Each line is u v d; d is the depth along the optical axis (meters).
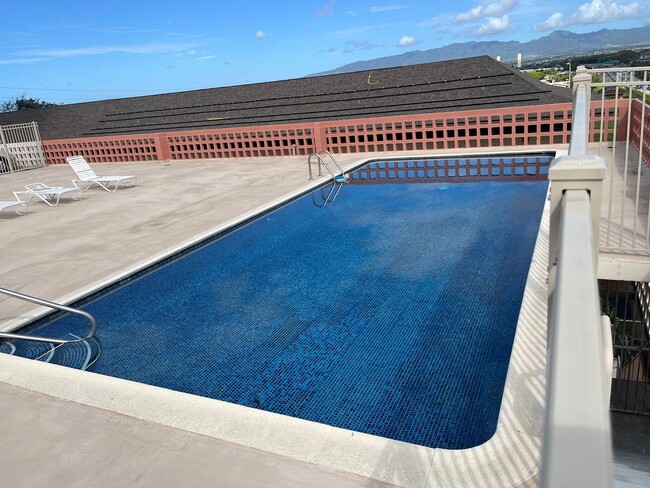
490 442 2.18
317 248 6.24
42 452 2.43
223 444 2.34
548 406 0.59
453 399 3.10
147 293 5.18
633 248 3.94
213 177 11.52
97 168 15.41
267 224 7.42
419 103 19.80
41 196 9.94
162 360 3.83
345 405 3.12
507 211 7.16
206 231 6.85
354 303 4.60
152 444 2.40
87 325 4.54
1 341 4.29
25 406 2.85
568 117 10.94
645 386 4.65
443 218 7.10
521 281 4.80
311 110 21.78
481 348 3.68
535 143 11.66
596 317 0.72
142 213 8.33
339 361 3.65
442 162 11.16
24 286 5.33
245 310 4.62
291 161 12.92
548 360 0.74
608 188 6.19
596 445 0.51
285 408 3.14
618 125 9.69
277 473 2.11
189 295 5.07
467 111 11.68
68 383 3.06
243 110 23.31
